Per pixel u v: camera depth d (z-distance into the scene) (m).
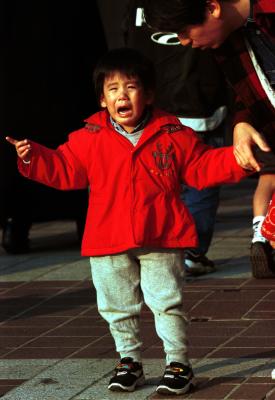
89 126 6.04
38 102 10.84
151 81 5.96
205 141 9.30
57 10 10.80
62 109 10.88
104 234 5.93
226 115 9.37
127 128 5.98
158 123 5.96
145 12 5.18
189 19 5.04
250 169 5.46
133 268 6.00
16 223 10.84
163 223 5.89
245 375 6.12
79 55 10.88
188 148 5.95
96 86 6.00
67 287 8.97
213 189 9.09
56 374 6.35
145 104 5.96
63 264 10.11
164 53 9.16
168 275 5.92
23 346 7.05
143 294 6.02
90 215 6.00
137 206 5.87
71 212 11.05
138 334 6.08
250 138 5.30
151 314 7.72
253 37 5.19
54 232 12.33
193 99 9.16
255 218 8.70
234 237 11.26
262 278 8.87
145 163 5.92
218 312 7.71
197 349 6.73
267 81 5.22
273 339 6.90
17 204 10.80
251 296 8.20
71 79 10.88
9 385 6.15
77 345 7.02
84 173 6.03
